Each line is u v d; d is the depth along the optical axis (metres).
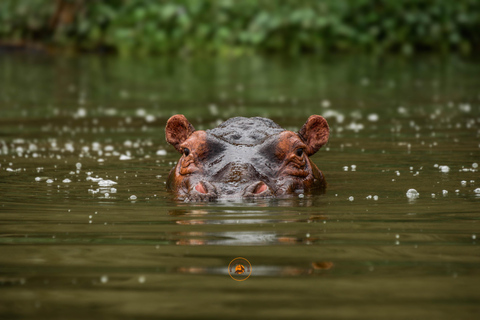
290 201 9.64
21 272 6.40
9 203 9.69
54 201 9.84
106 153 15.00
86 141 16.78
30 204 9.62
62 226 8.25
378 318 5.18
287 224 8.20
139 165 13.42
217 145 10.75
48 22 49.16
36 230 8.05
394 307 5.40
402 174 12.09
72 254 7.00
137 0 48.47
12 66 39.53
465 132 17.64
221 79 34.03
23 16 49.28
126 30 47.53
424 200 9.71
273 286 5.92
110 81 33.06
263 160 10.54
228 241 7.41
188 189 10.20
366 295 5.68
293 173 10.58
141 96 27.38
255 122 11.59
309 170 10.95
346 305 5.45
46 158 14.23
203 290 5.84
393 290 5.80
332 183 11.27
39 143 16.38
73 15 48.47
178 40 46.97
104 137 17.52
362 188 10.78
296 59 43.72
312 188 10.77
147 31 47.34
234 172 10.14
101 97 27.11
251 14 47.56
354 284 5.96
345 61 42.31
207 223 8.30
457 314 5.23
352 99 26.03
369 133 17.83
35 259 6.83
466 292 5.73
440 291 5.76
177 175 10.83
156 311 5.34
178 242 7.41
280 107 23.70
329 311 5.32
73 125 19.78
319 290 5.80
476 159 13.55
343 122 20.11
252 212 8.88
